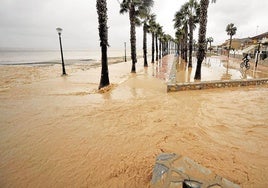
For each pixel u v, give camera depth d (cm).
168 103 650
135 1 1614
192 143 359
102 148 346
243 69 1920
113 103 667
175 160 270
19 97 786
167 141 369
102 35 936
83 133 414
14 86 1141
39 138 392
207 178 229
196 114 529
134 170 279
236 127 434
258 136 387
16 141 380
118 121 485
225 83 915
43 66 2783
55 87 1042
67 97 779
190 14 2045
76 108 611
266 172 268
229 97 728
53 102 696
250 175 261
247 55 1894
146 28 2328
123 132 416
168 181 225
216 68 2030
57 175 272
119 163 298
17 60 4456
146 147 347
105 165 294
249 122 464
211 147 342
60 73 1870
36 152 336
